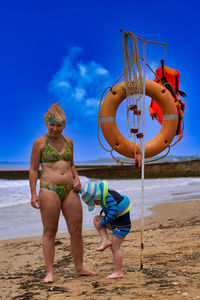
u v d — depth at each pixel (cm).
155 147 528
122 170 3412
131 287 366
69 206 432
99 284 388
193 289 344
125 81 502
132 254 556
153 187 2423
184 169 3609
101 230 420
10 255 650
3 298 368
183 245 596
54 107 434
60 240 762
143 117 472
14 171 3086
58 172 430
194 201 1443
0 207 1422
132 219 1052
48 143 434
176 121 528
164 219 1020
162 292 341
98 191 413
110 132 523
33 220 1116
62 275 459
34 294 370
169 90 557
